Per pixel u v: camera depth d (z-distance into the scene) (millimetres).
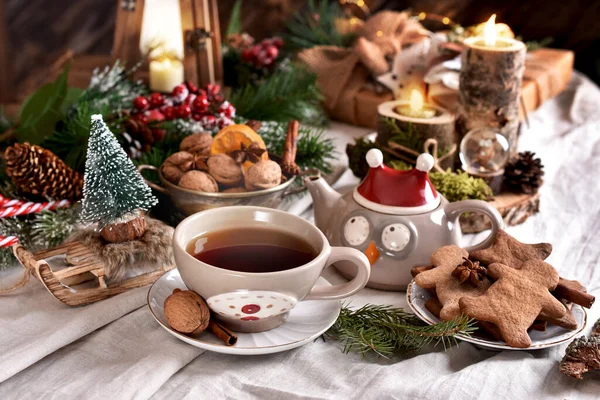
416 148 1096
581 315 840
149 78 1309
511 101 1125
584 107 1498
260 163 956
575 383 786
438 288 842
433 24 1745
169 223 1011
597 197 1160
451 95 1287
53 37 2533
